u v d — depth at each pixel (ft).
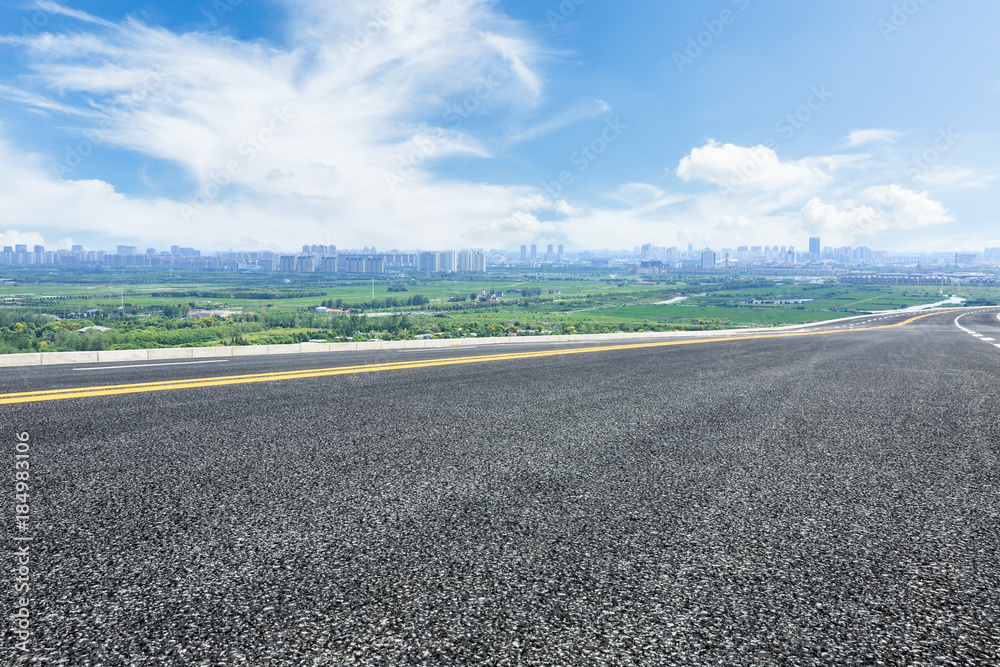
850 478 9.45
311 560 6.14
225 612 5.06
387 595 5.38
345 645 4.57
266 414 14.78
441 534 6.89
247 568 5.93
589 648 4.55
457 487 8.82
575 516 7.57
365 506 7.91
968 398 18.30
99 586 5.51
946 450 11.41
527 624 4.90
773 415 15.24
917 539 6.89
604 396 18.44
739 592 5.50
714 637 4.72
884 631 4.85
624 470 9.85
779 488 8.87
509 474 9.56
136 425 13.25
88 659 4.36
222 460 10.28
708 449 11.44
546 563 6.10
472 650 4.51
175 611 5.07
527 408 16.10
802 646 4.61
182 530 6.96
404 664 4.33
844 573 5.95
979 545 6.73
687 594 5.45
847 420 14.57
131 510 7.66
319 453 10.87
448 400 17.37
